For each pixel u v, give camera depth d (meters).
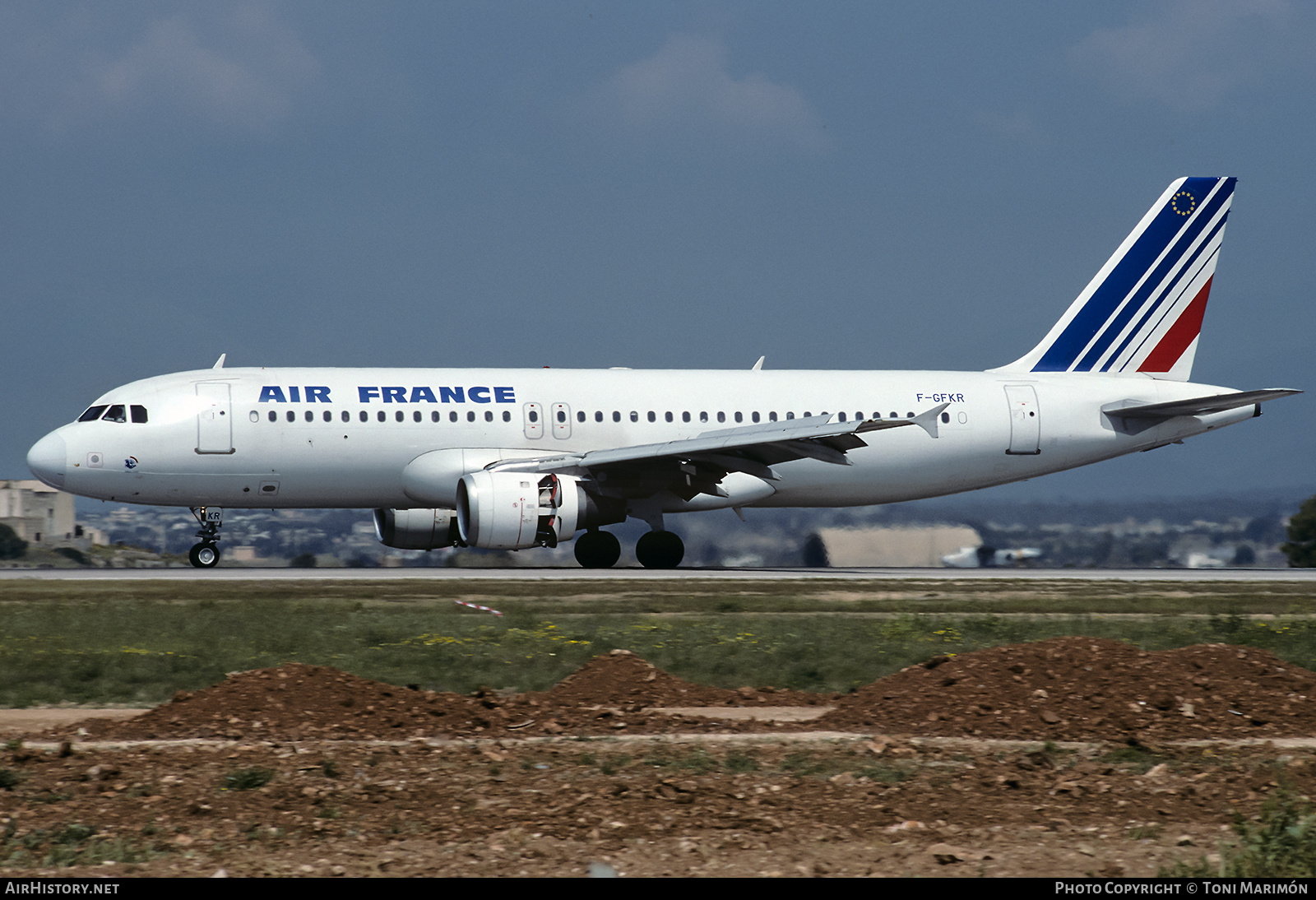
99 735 46.56
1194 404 134.25
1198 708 50.88
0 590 100.06
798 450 123.12
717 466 125.44
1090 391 139.75
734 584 111.38
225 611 84.38
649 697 54.69
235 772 39.81
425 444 122.81
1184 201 143.38
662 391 129.62
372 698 50.47
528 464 121.62
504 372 128.38
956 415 135.75
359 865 31.66
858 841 33.94
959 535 175.38
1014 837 34.41
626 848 33.06
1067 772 41.66
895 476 135.50
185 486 120.00
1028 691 51.16
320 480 122.06
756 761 42.84
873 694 52.88
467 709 50.53
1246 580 130.50
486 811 36.19
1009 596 104.75
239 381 121.94
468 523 118.62
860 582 117.56
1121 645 55.56
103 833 34.19
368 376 124.75
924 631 78.12
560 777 40.19
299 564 161.75
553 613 85.94
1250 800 37.97
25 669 61.28
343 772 40.56
